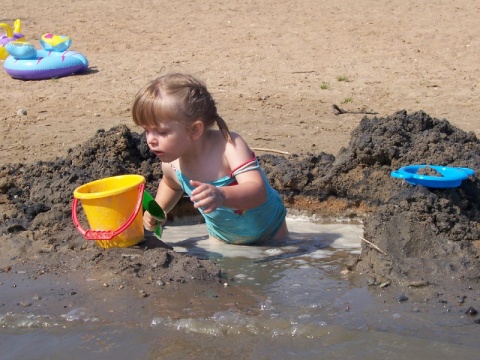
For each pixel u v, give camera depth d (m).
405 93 11.62
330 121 9.87
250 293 4.78
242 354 3.99
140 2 20.02
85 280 4.95
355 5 18.73
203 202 4.88
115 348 4.10
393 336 4.13
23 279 5.00
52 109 10.80
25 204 6.24
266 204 5.71
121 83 12.58
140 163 6.95
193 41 15.84
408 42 15.20
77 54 13.40
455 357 3.91
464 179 5.72
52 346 4.15
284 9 18.64
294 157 7.65
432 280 4.85
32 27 17.47
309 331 4.20
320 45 15.12
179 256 5.22
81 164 6.80
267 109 10.57
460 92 11.62
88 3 20.09
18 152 8.34
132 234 5.37
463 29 16.12
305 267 5.28
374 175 6.57
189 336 4.20
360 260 5.20
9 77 13.19
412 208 5.42
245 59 14.17
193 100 5.14
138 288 4.81
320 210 6.66
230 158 5.39
